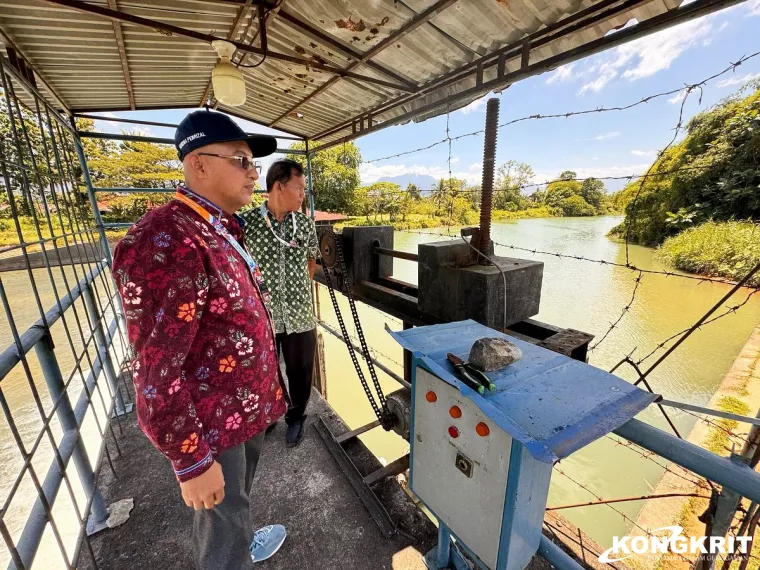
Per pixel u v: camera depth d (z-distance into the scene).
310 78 2.55
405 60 2.13
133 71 2.41
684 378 6.14
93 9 1.55
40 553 1.69
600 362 6.39
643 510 3.78
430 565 1.39
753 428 1.08
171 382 0.77
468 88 2.23
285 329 1.96
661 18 1.29
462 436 1.03
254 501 1.75
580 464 5.65
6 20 1.64
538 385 0.90
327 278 2.20
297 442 2.13
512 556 0.96
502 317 1.78
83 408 1.58
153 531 1.58
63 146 2.29
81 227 2.37
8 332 6.40
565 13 1.54
